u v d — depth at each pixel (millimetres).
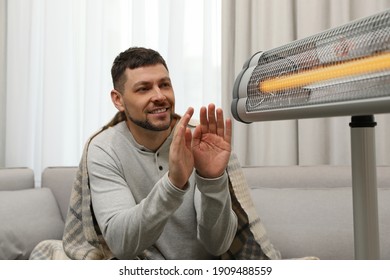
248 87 717
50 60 2266
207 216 989
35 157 2307
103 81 2223
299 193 1459
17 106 2295
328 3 1893
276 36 1933
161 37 2168
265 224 1411
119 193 1059
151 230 917
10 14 2320
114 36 2244
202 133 920
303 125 1877
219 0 2102
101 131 1227
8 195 1618
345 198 1400
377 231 584
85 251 1202
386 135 1762
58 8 2285
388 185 1455
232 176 1169
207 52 2068
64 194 1747
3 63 2365
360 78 516
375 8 1810
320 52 586
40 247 1397
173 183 875
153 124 1056
